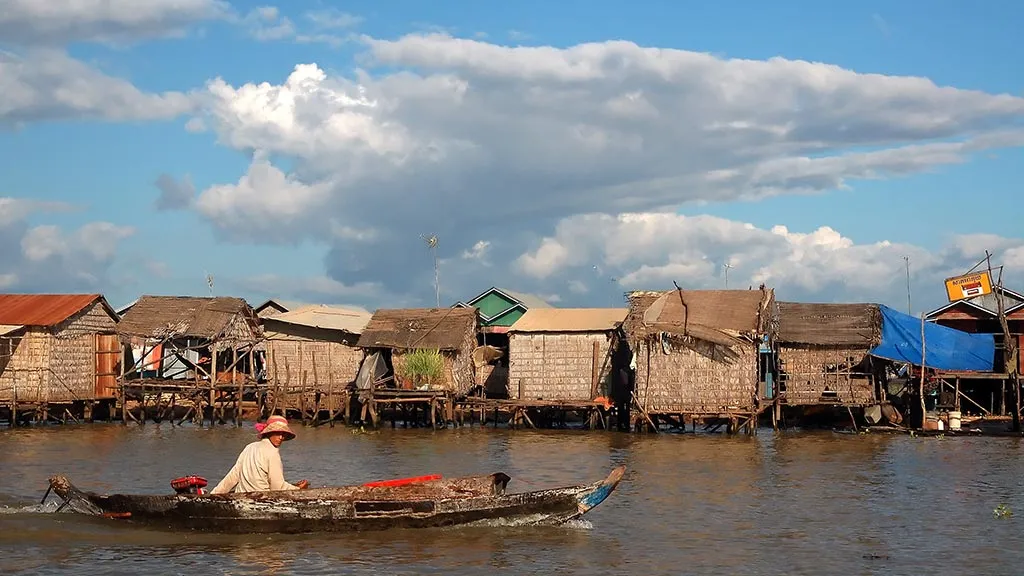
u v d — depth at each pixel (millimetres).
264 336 54875
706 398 43594
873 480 29422
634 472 31031
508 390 49625
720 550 20172
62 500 23984
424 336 49719
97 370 50719
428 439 41750
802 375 46750
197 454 35312
